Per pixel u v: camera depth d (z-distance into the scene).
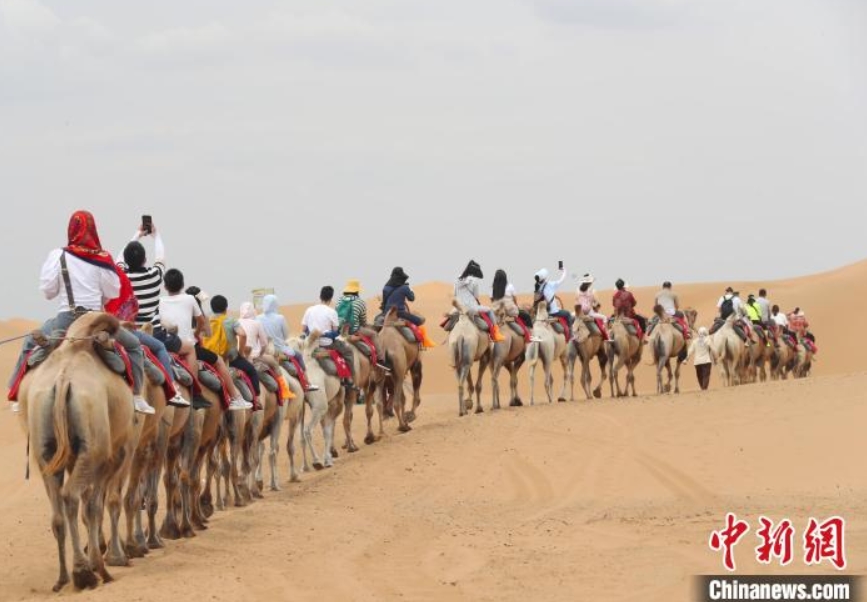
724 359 61.34
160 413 22.88
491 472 35.22
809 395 44.69
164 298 25.28
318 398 37.22
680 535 25.27
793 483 32.47
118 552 22.38
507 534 26.06
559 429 41.28
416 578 21.16
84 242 21.48
